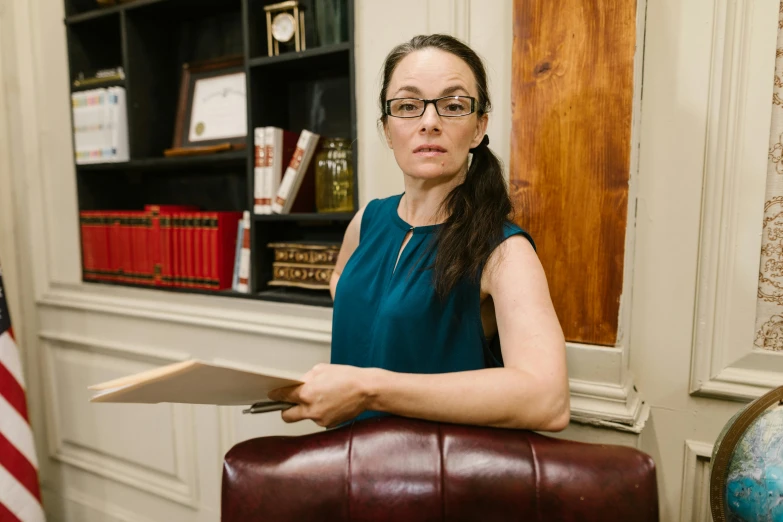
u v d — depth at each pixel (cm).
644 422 106
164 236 175
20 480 159
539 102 106
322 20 147
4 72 195
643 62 107
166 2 171
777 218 104
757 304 107
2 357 159
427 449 67
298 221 173
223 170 190
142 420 182
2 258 204
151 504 185
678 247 111
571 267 107
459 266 85
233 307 162
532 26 106
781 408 71
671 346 113
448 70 87
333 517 66
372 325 99
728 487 72
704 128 106
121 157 183
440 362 90
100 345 188
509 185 111
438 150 89
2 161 199
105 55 202
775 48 101
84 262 197
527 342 74
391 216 104
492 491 64
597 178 103
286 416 75
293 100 172
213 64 184
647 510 62
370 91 138
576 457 65
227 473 69
